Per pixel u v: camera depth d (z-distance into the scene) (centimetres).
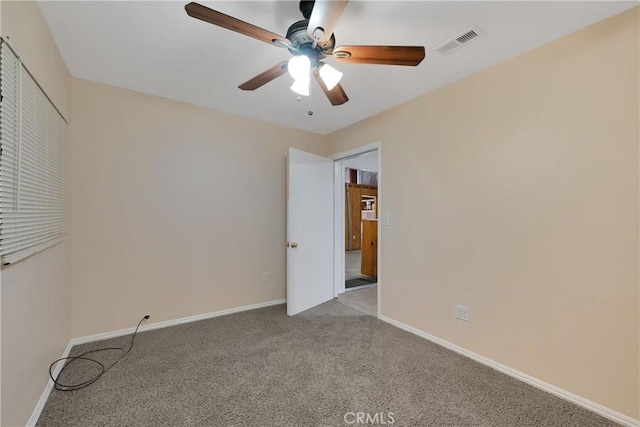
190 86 264
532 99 201
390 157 309
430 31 183
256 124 349
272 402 177
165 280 292
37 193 165
